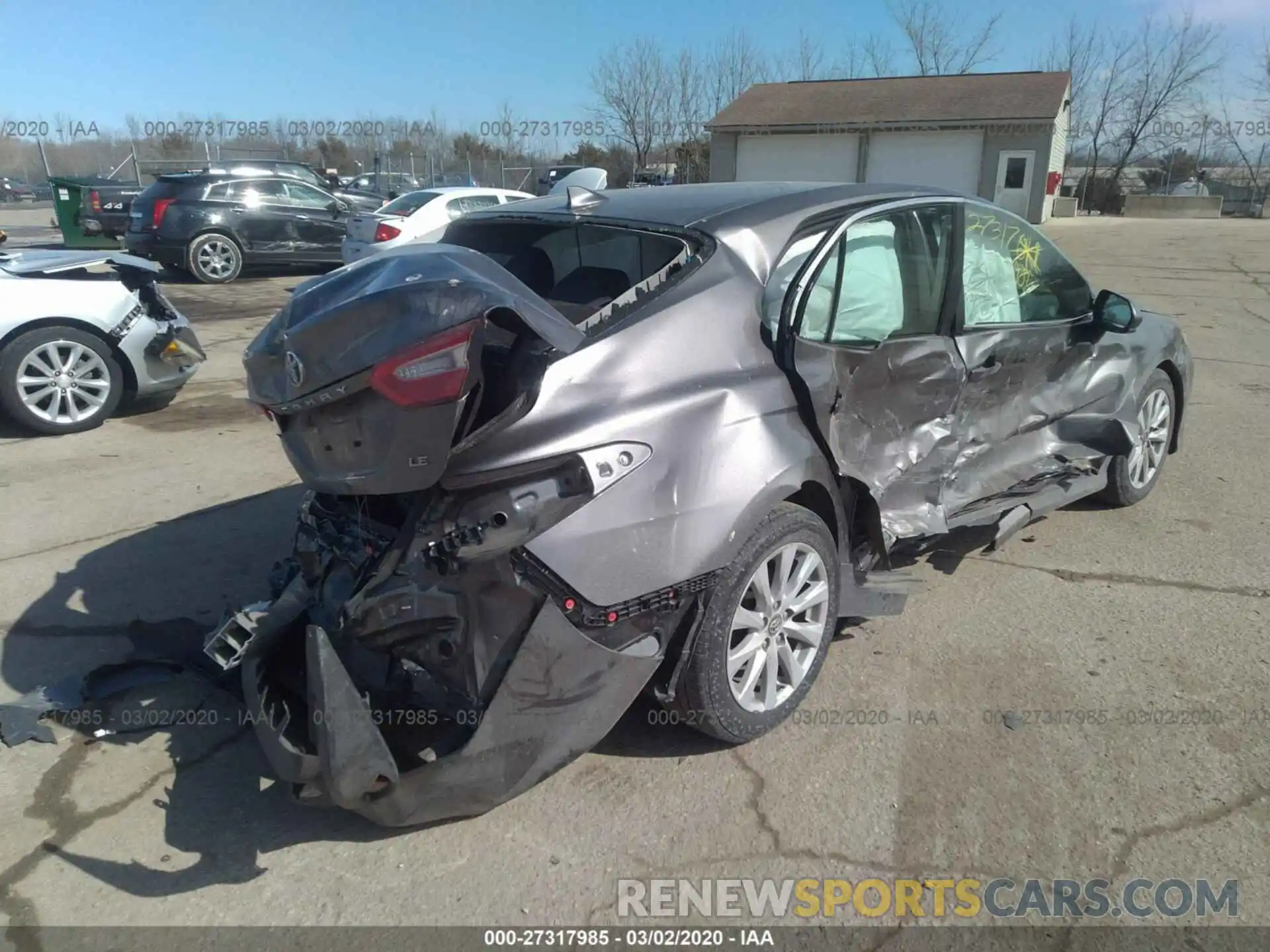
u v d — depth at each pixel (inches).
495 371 110.0
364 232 547.8
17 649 149.5
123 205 786.2
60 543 189.9
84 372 273.4
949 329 156.0
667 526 108.2
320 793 99.9
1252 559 180.4
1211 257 756.6
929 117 1162.0
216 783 118.5
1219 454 245.6
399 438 101.3
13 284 264.1
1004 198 1169.4
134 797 115.7
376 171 1157.1
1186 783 116.3
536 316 105.8
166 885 101.9
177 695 136.1
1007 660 144.9
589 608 104.9
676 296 119.2
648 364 112.2
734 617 117.0
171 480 229.3
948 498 157.0
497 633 103.0
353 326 104.6
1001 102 1172.5
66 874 103.5
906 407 147.8
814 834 108.6
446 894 100.7
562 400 105.3
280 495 217.5
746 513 113.7
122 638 152.9
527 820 111.2
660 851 106.5
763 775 118.7
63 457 249.1
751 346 122.6
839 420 133.3
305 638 116.6
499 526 99.6
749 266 128.0
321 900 99.9
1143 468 207.3
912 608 161.8
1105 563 179.2
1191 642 149.7
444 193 563.8
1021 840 107.4
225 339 421.4
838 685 138.3
